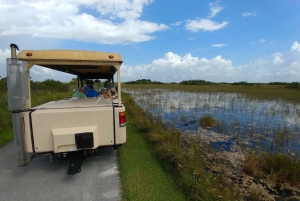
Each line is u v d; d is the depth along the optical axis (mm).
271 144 6227
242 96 20516
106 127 3842
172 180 3504
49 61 3596
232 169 4504
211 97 19797
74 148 3564
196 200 2877
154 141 5457
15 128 3436
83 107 3914
